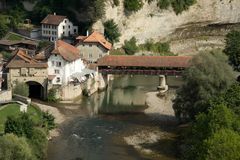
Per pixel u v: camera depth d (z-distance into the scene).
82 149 118.25
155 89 178.38
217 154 79.75
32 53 182.88
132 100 164.00
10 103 134.00
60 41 171.25
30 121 107.94
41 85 158.00
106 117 144.62
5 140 90.88
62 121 138.50
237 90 113.12
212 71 128.88
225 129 87.44
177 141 124.75
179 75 176.12
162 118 144.62
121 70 177.38
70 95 158.88
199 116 98.25
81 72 169.38
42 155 106.81
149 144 123.06
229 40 197.38
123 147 120.81
